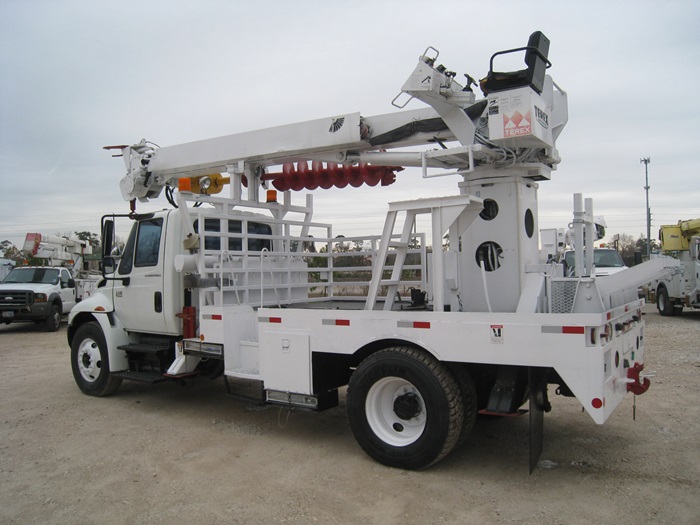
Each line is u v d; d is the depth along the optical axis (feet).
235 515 12.41
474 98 16.35
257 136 20.97
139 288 22.30
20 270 54.80
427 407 14.12
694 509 12.21
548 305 15.38
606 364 13.16
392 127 18.57
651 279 15.17
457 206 14.46
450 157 16.30
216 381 27.02
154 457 16.33
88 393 24.17
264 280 22.24
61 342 43.80
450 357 14.02
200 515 12.44
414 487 13.69
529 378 13.44
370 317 15.31
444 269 16.33
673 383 23.98
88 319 25.07
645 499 12.75
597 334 12.60
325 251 25.52
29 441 18.03
